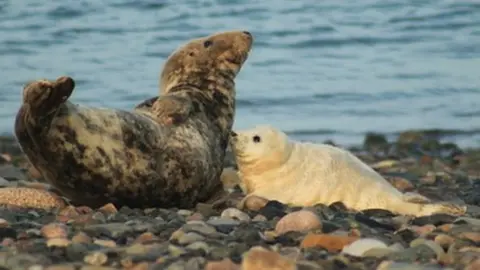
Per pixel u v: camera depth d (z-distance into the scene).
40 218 32.78
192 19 83.00
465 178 46.69
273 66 71.75
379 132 59.12
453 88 67.25
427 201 34.97
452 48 76.94
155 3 85.12
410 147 56.50
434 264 27.20
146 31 80.06
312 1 88.06
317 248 29.00
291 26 81.50
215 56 38.41
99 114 33.12
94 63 70.81
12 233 30.17
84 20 82.00
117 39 77.81
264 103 63.41
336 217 33.12
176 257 27.39
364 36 79.38
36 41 76.62
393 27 82.06
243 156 35.59
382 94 65.81
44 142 32.34
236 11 85.25
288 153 35.53
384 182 35.81
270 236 30.30
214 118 37.16
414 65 72.31
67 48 75.06
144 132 33.78
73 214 33.34
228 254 27.86
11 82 65.62
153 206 34.84
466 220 32.88
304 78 68.75
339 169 35.50
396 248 28.72
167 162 34.25
